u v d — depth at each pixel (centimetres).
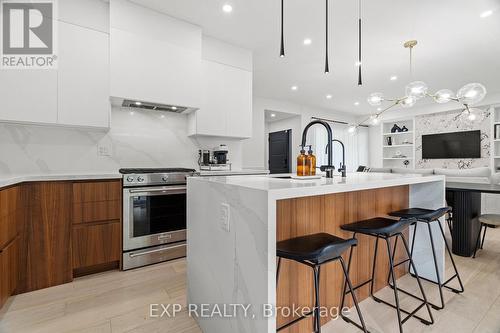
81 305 178
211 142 352
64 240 209
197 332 152
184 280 217
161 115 315
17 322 159
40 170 242
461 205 274
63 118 225
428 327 155
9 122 218
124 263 235
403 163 707
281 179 161
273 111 614
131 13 250
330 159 181
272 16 269
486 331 151
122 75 246
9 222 173
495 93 532
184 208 273
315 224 154
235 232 121
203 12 264
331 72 423
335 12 258
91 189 221
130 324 158
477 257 268
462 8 247
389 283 209
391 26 282
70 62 228
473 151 570
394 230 145
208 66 313
